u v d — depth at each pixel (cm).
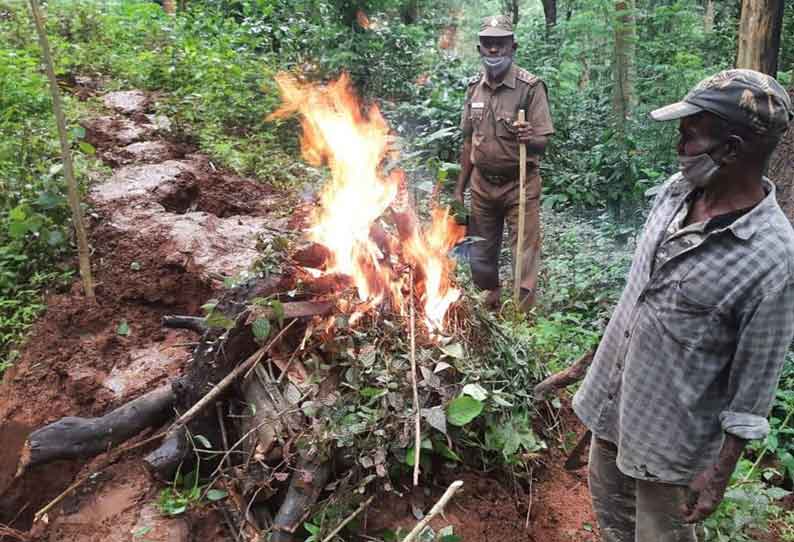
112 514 293
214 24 1013
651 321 228
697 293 215
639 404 234
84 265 405
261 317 294
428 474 302
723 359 221
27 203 443
